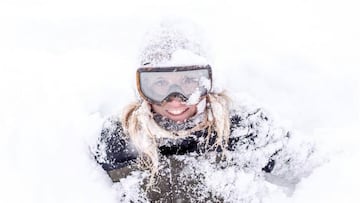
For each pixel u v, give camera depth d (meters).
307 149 2.19
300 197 2.06
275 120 2.13
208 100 1.97
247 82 3.04
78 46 3.46
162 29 1.97
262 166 2.10
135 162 2.08
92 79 3.05
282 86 3.02
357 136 2.49
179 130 1.95
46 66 3.20
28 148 2.47
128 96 2.91
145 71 1.85
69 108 2.78
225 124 1.98
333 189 2.06
